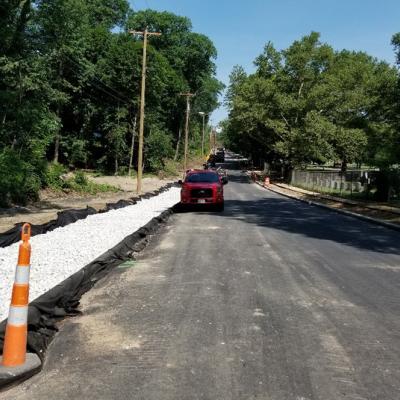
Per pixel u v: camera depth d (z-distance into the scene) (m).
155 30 73.44
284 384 4.20
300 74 51.47
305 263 9.91
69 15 27.42
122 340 5.25
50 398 3.91
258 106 53.00
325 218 20.31
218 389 4.08
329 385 4.20
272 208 25.16
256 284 7.91
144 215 16.56
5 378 4.04
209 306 6.58
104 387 4.11
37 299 5.82
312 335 5.49
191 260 10.02
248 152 88.50
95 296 7.12
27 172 22.52
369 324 5.94
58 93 35.38
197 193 22.27
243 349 5.01
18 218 16.11
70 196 26.94
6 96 23.23
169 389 4.07
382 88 28.39
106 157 53.19
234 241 12.86
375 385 4.22
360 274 8.92
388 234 15.27
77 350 4.95
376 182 28.95
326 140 50.00
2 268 7.73
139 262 9.81
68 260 8.43
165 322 5.88
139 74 51.50
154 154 56.66
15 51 24.91
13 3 24.48
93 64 51.72
